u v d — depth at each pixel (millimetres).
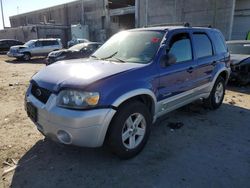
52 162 3506
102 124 3051
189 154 3750
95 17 44125
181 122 5031
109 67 3559
